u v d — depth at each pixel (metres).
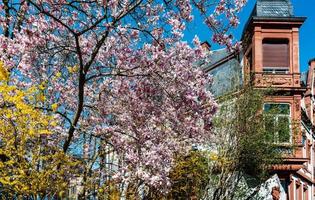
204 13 11.53
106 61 13.18
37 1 11.85
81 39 12.94
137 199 14.11
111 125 13.32
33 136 10.62
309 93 38.34
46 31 12.35
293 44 29.34
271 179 25.16
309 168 35.25
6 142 10.67
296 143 26.69
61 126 13.93
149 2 11.78
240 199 22.22
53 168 11.11
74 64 13.92
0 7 12.50
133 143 12.51
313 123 38.19
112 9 11.10
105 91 13.30
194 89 11.66
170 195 18.73
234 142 22.45
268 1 30.25
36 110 10.97
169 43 11.89
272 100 26.33
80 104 11.56
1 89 10.02
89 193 13.83
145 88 12.22
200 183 20.84
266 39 29.39
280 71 29.20
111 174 13.77
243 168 22.72
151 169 12.07
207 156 21.45
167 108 12.02
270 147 23.44
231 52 11.94
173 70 11.73
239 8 11.58
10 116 10.07
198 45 11.89
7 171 10.48
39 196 11.70
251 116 23.23
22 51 12.16
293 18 29.36
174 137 12.74
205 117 11.77
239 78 25.44
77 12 12.55
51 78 13.69
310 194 35.47
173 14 11.89
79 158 13.53
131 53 12.07
